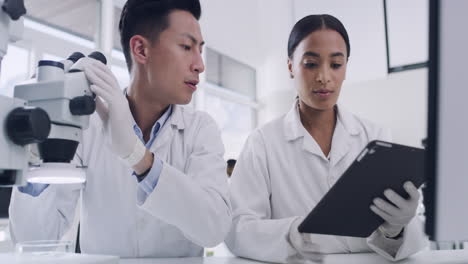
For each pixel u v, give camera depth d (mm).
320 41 1080
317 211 697
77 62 677
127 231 990
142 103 1005
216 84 4871
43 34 2789
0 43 532
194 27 932
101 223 1002
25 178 541
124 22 988
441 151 383
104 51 3316
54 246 647
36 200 908
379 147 612
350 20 4184
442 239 379
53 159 591
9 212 922
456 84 387
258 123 5340
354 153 1197
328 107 1143
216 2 4461
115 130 713
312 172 1189
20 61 2650
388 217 756
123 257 984
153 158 788
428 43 395
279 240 818
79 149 1006
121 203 995
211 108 4754
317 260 792
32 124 498
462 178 384
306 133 1211
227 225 889
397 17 3961
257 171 1160
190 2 940
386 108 4055
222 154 1065
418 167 699
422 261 823
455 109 385
